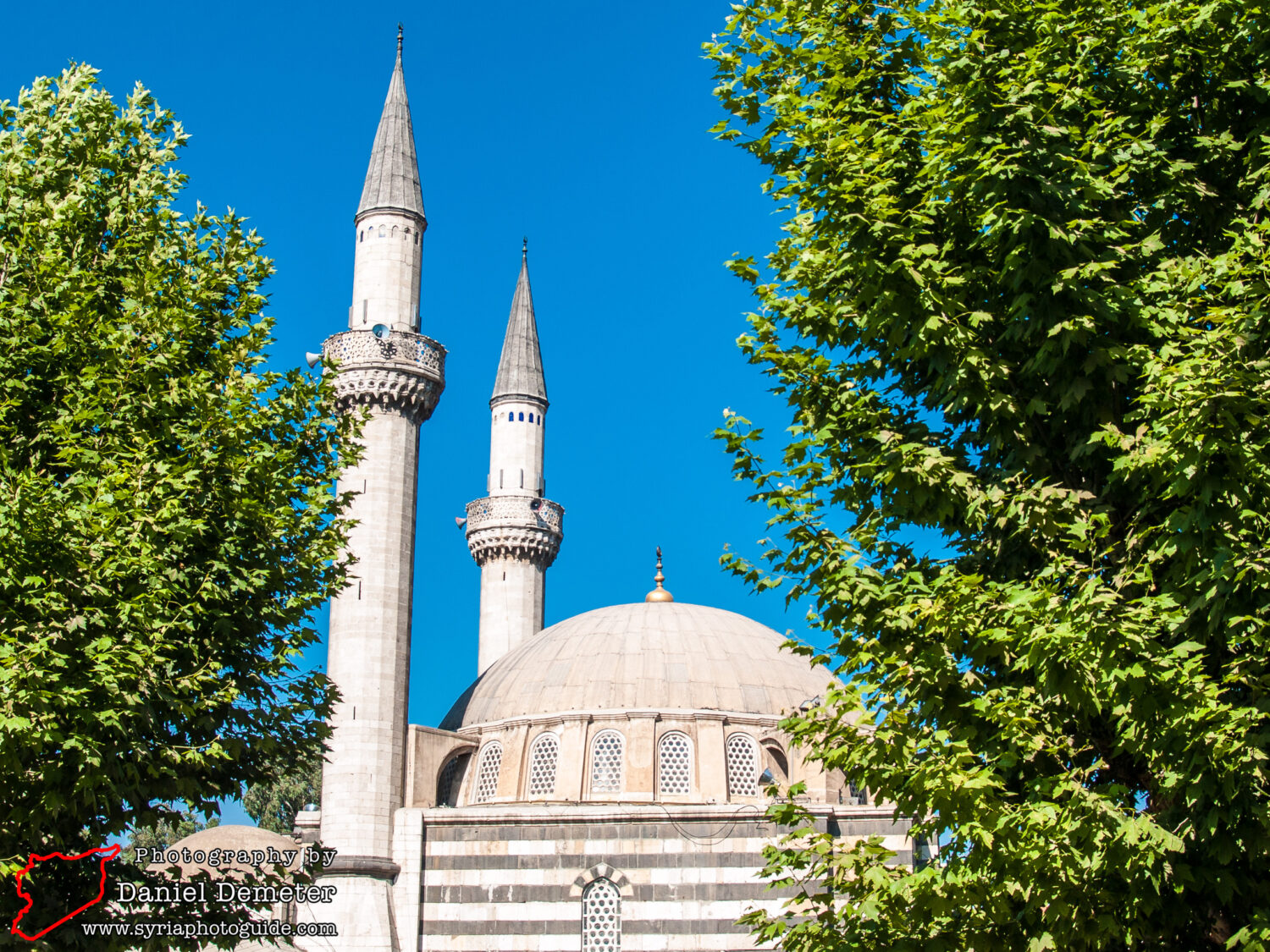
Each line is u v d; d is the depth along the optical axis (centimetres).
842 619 1731
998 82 1734
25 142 2356
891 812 4372
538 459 7400
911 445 1684
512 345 7581
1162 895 1512
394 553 5353
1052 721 1588
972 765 1594
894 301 1684
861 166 1748
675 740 5125
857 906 1638
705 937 4334
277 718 2219
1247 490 1449
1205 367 1441
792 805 1761
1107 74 1791
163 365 2159
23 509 1806
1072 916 1466
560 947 4416
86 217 2281
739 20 1983
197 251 2414
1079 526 1570
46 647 1727
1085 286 1650
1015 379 1730
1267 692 1401
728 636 5675
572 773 5047
